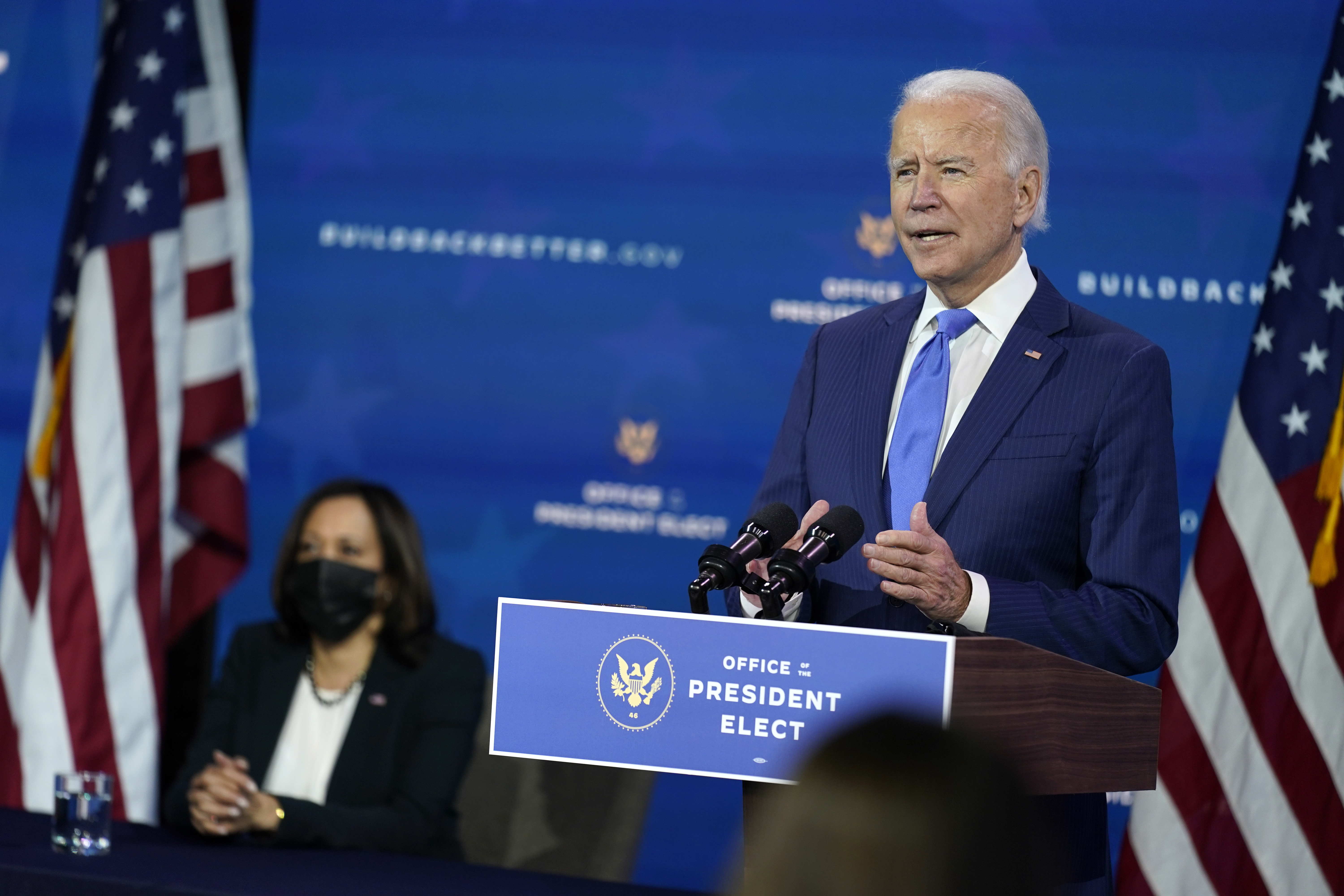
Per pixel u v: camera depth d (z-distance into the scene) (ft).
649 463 45.75
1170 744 38.83
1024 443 21.97
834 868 7.14
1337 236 39.81
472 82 47.09
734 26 45.62
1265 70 42.39
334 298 47.57
